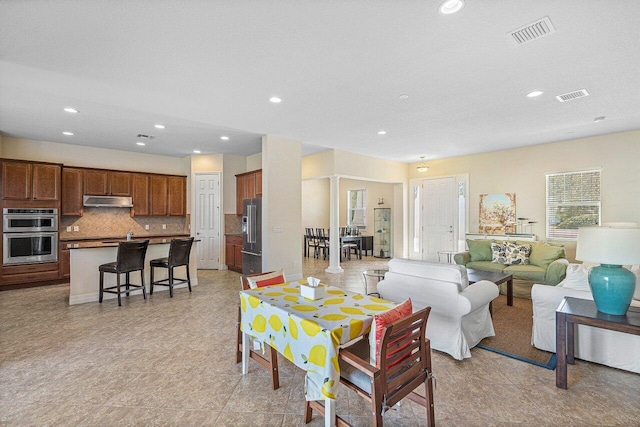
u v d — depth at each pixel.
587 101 3.71
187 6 1.99
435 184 7.80
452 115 4.25
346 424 1.70
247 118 4.42
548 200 5.95
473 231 7.03
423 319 1.81
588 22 2.16
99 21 2.16
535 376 2.50
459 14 2.08
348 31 2.29
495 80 3.12
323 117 4.37
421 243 8.09
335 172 6.77
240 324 2.67
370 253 9.98
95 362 2.69
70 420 1.93
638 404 2.11
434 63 2.78
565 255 5.43
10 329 3.45
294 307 2.10
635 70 2.89
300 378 2.46
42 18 2.12
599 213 5.35
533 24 2.19
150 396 2.20
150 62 2.76
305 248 10.31
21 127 4.91
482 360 2.78
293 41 2.42
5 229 5.12
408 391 1.74
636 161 5.00
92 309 4.18
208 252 7.31
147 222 7.05
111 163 6.63
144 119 4.48
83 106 3.92
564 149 5.75
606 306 2.28
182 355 2.84
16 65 2.81
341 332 1.70
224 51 2.57
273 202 5.48
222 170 7.30
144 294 4.67
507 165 6.51
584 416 1.99
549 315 2.92
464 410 2.06
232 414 2.01
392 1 1.95
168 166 7.39
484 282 3.23
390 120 4.48
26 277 5.29
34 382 2.37
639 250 2.17
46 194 5.52
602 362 2.64
